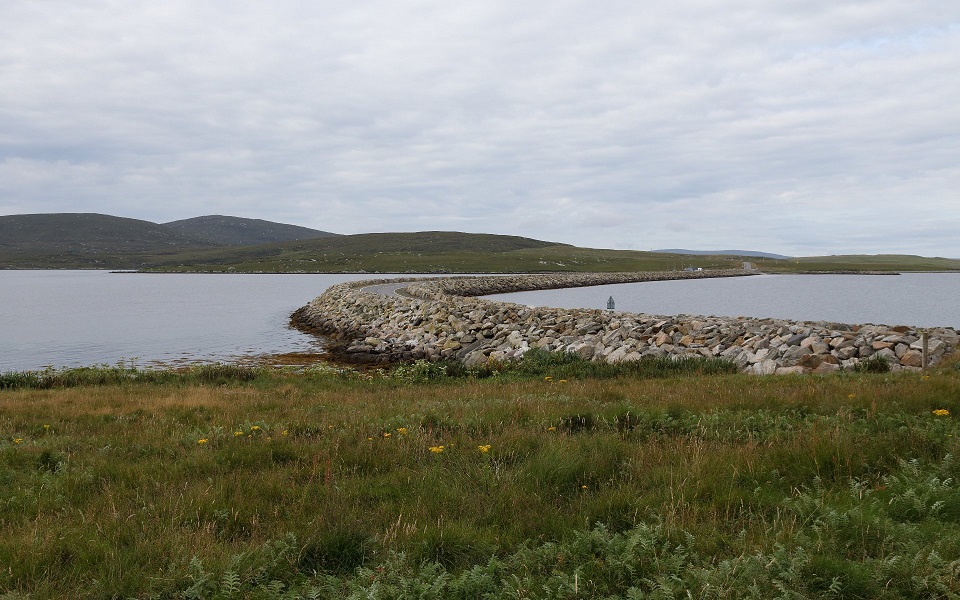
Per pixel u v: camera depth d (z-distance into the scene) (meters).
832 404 10.52
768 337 25.19
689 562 4.77
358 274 194.38
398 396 15.68
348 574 5.06
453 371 22.70
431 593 4.50
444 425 10.18
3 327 49.09
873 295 92.56
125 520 6.08
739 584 4.34
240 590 4.70
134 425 12.02
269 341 40.59
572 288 113.19
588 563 4.82
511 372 21.56
